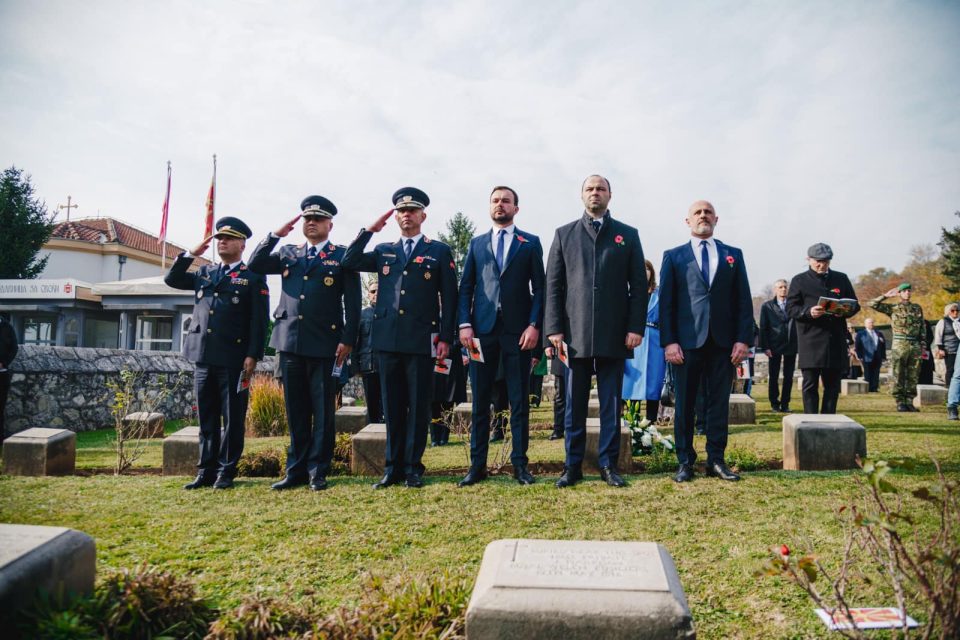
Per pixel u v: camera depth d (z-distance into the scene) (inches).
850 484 182.5
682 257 208.7
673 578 86.2
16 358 372.5
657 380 287.7
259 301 225.8
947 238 989.8
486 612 80.8
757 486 184.5
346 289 219.5
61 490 204.4
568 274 201.9
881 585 107.5
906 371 395.9
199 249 235.8
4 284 868.0
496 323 205.6
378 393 349.4
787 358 431.2
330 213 226.1
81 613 89.8
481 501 178.1
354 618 93.1
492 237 215.2
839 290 269.7
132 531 157.1
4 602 82.5
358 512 171.6
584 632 78.8
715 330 197.9
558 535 148.0
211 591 120.3
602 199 200.5
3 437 342.0
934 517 146.3
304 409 214.5
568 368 200.4
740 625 106.1
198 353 217.0
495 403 337.1
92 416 417.4
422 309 210.7
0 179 1047.0
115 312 935.7
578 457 197.6
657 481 195.9
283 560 136.4
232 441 215.3
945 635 79.5
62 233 1327.5
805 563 88.5
